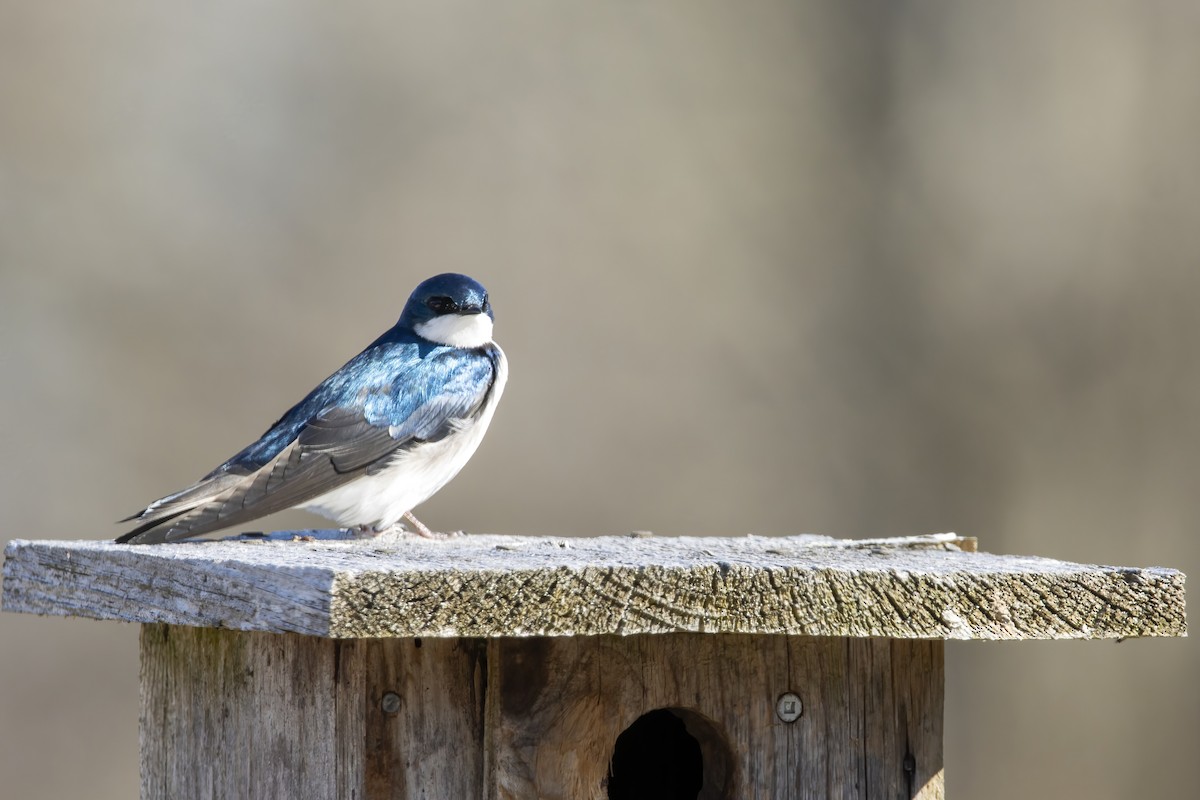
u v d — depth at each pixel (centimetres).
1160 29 1460
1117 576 517
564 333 1507
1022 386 1409
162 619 535
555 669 531
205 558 520
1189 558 1376
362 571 461
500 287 1523
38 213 1515
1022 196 1452
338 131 1568
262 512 642
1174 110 1448
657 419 1487
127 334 1506
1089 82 1465
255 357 1524
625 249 1532
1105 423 1397
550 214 1548
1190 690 1366
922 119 1493
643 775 647
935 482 1416
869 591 504
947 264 1454
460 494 1456
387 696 534
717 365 1492
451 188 1559
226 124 1559
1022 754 1365
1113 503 1388
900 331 1458
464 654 537
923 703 561
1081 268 1419
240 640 579
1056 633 513
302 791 547
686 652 545
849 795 554
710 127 1548
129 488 1466
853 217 1498
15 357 1471
